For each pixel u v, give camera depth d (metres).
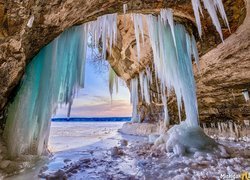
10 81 3.35
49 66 3.90
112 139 8.08
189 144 4.48
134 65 8.73
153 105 9.73
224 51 5.22
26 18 2.56
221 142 6.19
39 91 3.85
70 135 10.38
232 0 3.54
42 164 3.47
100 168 3.24
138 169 3.17
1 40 2.61
